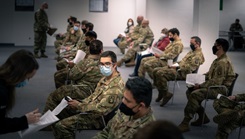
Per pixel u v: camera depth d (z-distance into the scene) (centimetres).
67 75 500
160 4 1356
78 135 409
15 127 226
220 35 1479
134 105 205
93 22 1359
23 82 230
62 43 884
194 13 1320
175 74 544
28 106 530
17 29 1345
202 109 454
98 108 295
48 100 392
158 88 549
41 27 1024
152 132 101
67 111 358
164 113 510
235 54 1266
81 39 654
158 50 657
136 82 205
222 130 353
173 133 101
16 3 1330
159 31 1370
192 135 421
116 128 222
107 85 303
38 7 1335
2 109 213
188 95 457
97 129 315
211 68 444
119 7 1352
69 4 1345
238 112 341
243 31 1432
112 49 1271
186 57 562
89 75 377
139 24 916
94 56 382
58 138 315
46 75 776
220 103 376
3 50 1204
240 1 1496
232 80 432
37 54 1037
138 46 867
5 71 212
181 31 1366
